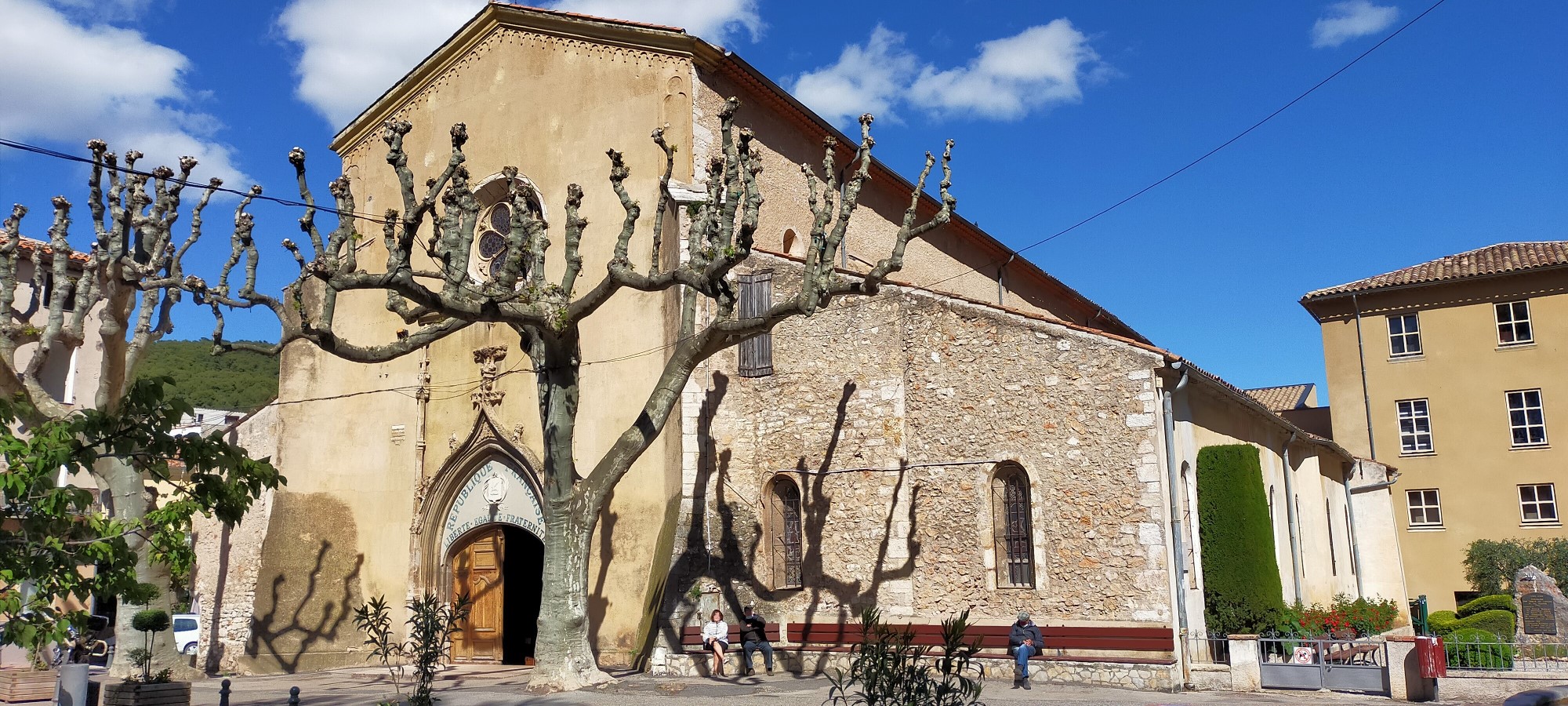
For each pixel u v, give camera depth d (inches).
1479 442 1444.4
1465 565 1423.5
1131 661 717.3
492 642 971.3
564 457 730.8
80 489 421.7
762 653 820.6
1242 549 792.3
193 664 1008.9
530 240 761.6
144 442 451.5
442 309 666.8
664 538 866.8
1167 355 756.6
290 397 1082.7
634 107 966.4
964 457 818.8
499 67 1055.0
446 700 693.3
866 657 381.1
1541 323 1432.1
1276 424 987.9
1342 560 1193.4
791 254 1012.5
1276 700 666.8
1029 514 792.9
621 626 878.4
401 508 1015.6
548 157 1002.1
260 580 994.7
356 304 1082.1
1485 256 1537.9
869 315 879.7
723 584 858.8
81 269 1306.6
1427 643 675.4
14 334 735.1
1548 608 1004.6
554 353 736.3
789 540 882.1
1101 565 752.3
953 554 808.9
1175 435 789.9
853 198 695.7
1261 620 780.0
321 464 1053.2
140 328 730.2
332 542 1025.5
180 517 603.8
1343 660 803.4
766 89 1000.9
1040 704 635.5
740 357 917.2
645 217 938.1
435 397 1021.2
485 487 981.8
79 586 417.7
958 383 832.9
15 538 400.2
